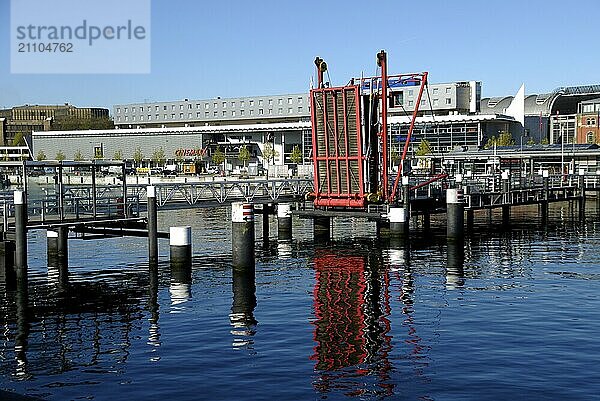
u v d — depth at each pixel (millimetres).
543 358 17062
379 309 22969
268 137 167375
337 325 20812
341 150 42719
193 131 173375
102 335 20078
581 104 143500
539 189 54594
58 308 23750
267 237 44094
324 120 42906
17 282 27781
